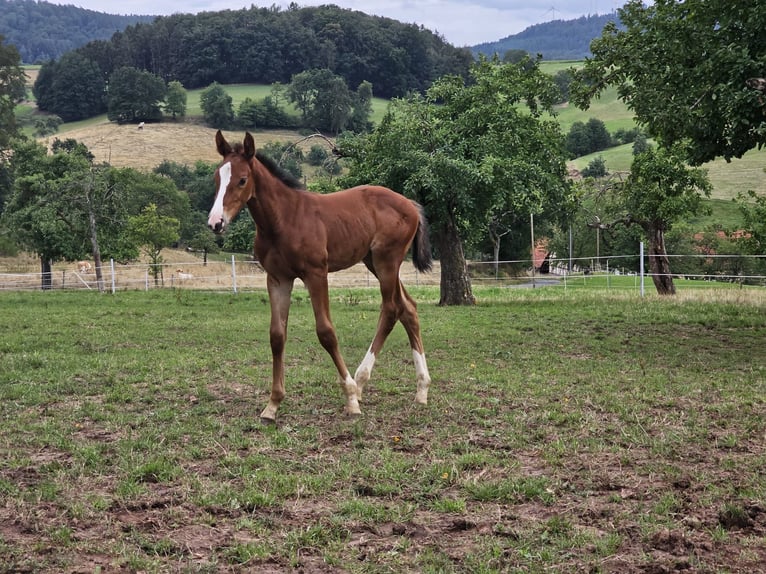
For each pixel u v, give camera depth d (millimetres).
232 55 146125
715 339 12750
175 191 61312
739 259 41812
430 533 4203
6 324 14633
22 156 43188
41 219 35312
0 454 5652
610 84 15164
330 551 3949
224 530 4230
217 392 8055
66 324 14820
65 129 117875
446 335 13242
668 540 4023
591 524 4324
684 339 12695
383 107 119000
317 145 90500
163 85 118312
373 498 4758
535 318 16156
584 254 49469
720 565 3779
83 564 3783
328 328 6828
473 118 21750
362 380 7332
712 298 19109
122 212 36969
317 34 145875
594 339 12742
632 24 14633
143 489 4816
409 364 10039
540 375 9109
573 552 3930
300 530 4195
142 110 116188
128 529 4223
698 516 4395
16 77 95438
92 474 5180
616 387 8242
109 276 42812
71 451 5723
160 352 11016
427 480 5039
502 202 21203
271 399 6801
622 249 47438
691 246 46438
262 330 14109
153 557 3859
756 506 4512
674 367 9750
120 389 8102
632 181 26625
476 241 25641
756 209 27109
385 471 5152
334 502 4688
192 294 23312
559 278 45625
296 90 108500
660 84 13375
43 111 131500
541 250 66625
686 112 12414
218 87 117875
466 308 19500
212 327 14531
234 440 6012
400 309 7625
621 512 4453
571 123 116000
